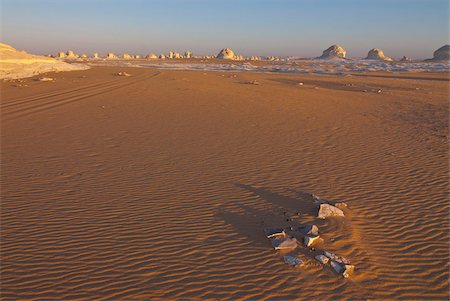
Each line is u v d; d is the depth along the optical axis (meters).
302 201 9.70
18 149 14.09
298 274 6.45
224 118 20.86
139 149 14.37
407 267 6.83
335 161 13.36
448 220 8.80
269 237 7.59
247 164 12.77
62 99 26.28
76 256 6.86
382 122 21.05
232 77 53.38
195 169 12.12
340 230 8.05
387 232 8.15
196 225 8.21
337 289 6.11
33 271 6.38
